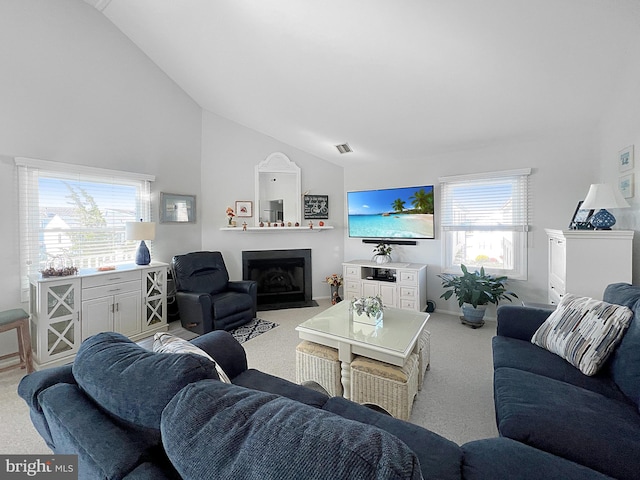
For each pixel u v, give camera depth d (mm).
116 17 3211
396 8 1945
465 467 942
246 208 4605
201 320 3250
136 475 710
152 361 899
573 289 2322
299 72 2871
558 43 1962
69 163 2982
